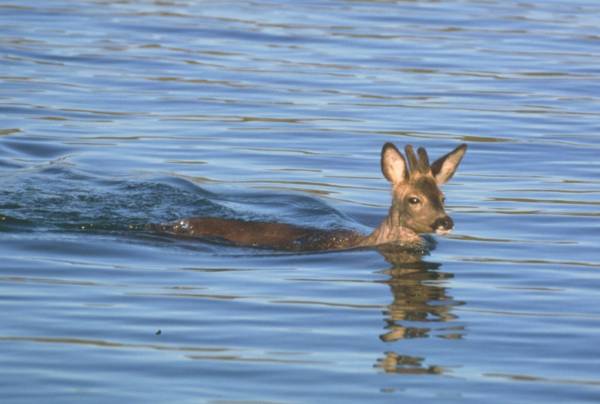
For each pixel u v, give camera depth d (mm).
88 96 44719
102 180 35188
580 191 34750
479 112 43750
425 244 29547
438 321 23734
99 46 52344
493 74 49188
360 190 35188
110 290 25359
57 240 29281
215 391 19859
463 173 36656
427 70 49625
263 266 27797
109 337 22359
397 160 29203
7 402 19250
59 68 48531
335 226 31266
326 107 43875
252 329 23031
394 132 40969
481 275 27141
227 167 37094
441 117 42906
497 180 35906
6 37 53219
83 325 22984
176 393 19719
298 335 22719
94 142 39281
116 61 49844
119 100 44312
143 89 45906
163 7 61406
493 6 63781
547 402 19641
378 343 22344
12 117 41656
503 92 46469
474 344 22406
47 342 22031
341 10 61688
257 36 54812
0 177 35000
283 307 24453
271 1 64062
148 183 34906
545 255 28812
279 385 20172
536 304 24922
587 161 38000
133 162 37219
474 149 39156
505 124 42219
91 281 26031
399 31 56719
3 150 38094
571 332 23109
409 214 28844
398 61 50875
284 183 35562
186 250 29125
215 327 23109
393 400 19609
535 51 53094
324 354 21750
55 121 41469
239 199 33938
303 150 38969
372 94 45812
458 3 64438
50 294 24922
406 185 29125
